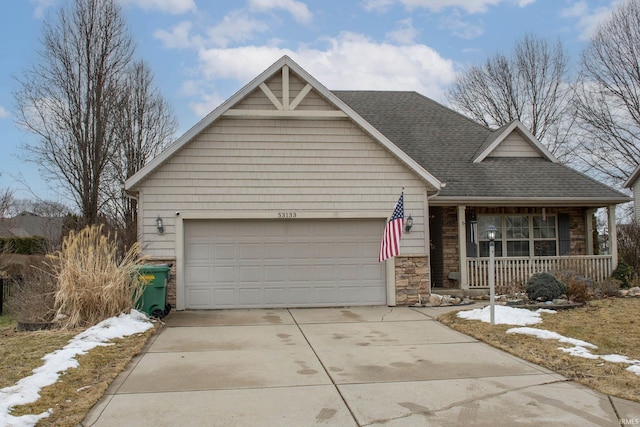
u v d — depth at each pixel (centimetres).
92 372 695
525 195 1513
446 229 1595
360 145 1341
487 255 1627
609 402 589
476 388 641
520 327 980
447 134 1848
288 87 1315
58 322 1000
